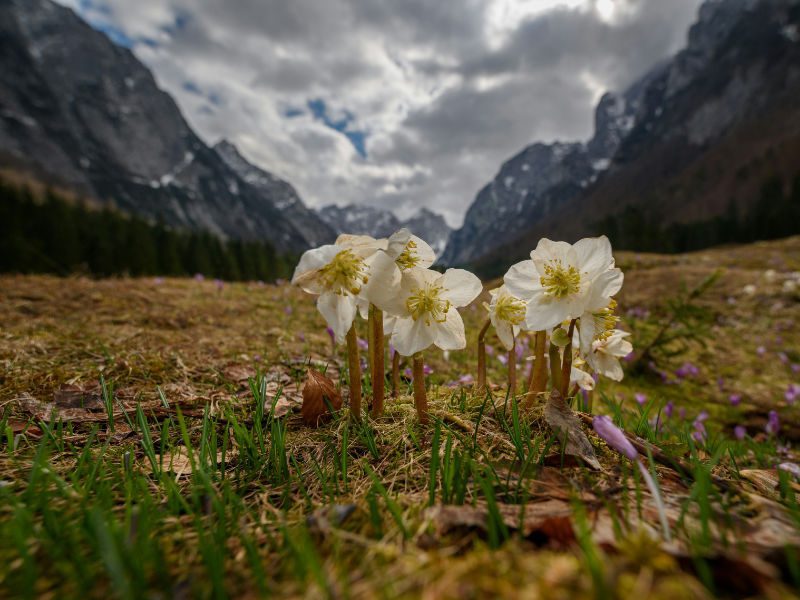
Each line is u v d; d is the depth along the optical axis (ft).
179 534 0.52
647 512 0.54
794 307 4.31
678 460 0.70
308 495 0.64
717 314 4.36
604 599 0.33
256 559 0.40
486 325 1.01
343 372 1.37
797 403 2.30
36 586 0.42
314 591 0.39
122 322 2.01
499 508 0.53
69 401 1.03
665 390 2.54
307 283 0.69
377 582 0.39
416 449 0.75
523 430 0.79
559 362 0.83
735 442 1.44
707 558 0.39
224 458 0.70
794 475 0.80
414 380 0.83
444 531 0.49
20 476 0.66
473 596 0.35
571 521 0.47
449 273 0.78
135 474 0.67
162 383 1.23
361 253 0.70
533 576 0.37
